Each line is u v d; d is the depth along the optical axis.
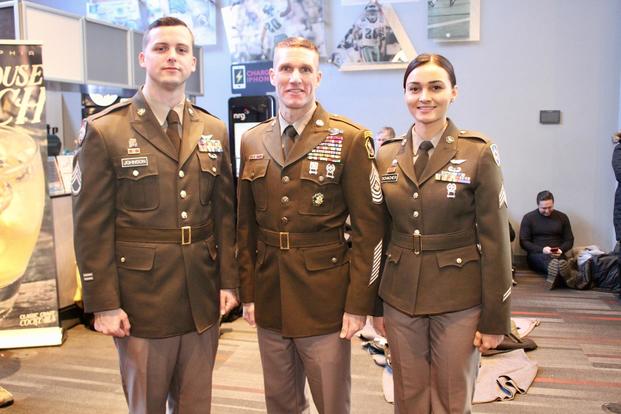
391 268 1.92
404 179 1.87
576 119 5.50
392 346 1.92
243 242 1.96
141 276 1.74
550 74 5.50
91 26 4.34
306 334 1.82
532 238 5.46
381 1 5.71
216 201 1.91
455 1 5.50
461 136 1.85
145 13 6.28
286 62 1.76
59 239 3.88
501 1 5.50
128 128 1.74
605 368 3.19
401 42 5.70
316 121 1.85
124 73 4.75
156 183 1.74
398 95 5.80
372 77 5.84
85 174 1.69
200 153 1.82
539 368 3.19
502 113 5.64
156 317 1.75
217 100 6.32
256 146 1.92
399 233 1.90
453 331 1.82
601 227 5.55
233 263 1.94
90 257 1.69
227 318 4.04
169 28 1.72
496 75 5.60
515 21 5.50
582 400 2.79
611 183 5.48
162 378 1.81
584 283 4.90
